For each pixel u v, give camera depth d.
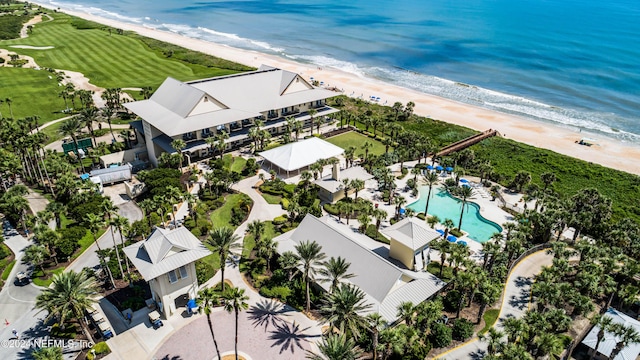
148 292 68.25
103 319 62.12
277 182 99.25
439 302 62.84
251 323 62.09
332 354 44.72
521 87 195.50
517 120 156.75
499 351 54.62
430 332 59.69
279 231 83.75
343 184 94.94
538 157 124.56
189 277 62.88
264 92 129.88
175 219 87.69
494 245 70.19
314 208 88.50
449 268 74.88
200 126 110.12
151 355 56.72
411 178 106.88
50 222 86.62
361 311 58.91
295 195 93.62
